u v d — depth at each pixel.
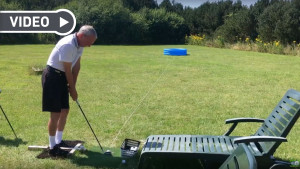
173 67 13.59
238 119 4.21
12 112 6.48
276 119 3.81
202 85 9.70
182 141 3.96
